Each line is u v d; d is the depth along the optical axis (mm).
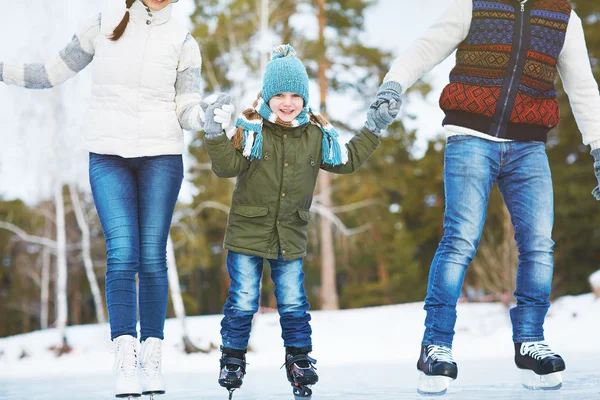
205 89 20766
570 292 26969
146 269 3525
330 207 23625
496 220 24484
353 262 34031
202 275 36406
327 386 4656
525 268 3713
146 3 3541
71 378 8258
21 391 5707
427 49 3744
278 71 3613
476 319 15859
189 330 15773
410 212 35438
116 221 3422
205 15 20875
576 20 3742
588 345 10242
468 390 3752
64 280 15297
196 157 25828
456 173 3658
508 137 3621
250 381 5742
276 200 3596
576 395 3252
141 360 3455
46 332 17875
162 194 3557
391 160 28109
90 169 3568
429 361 3529
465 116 3645
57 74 3682
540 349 3676
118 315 3305
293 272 3648
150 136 3545
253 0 18766
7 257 31656
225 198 22922
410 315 17281
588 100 3777
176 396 4152
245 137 3535
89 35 3629
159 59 3574
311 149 3672
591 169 27031
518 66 3604
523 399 3105
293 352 3592
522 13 3635
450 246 3648
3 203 30578
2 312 34000
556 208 26875
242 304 3590
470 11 3670
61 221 15648
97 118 3557
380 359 10906
